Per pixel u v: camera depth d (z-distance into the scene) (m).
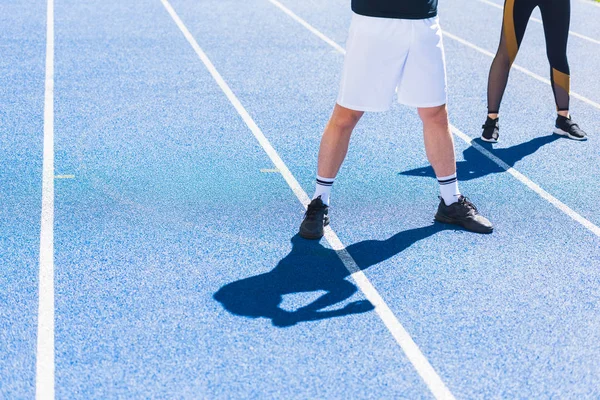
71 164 5.14
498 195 4.89
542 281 3.91
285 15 9.73
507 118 6.34
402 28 3.90
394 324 3.52
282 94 6.75
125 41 8.28
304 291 3.76
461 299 3.73
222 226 4.38
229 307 3.60
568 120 5.91
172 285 3.77
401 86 4.08
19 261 3.94
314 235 4.23
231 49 8.09
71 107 6.24
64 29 8.71
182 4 10.18
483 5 10.87
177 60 7.64
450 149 4.29
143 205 4.59
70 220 4.38
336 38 8.70
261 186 4.91
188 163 5.23
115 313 3.53
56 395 3.00
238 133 5.82
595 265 4.07
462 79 7.35
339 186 4.95
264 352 3.29
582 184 5.08
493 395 3.07
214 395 3.02
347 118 4.12
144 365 3.18
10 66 7.29
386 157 5.44
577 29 9.62
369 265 4.02
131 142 5.56
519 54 8.29
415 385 3.12
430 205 4.72
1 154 5.27
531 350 3.36
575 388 3.12
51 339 3.33
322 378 3.14
